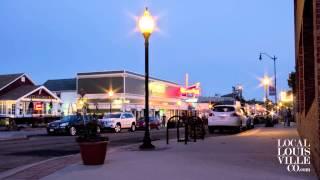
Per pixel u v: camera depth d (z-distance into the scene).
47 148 22.72
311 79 16.12
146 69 18.98
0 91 59.31
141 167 12.81
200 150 17.58
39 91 61.28
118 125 42.72
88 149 13.43
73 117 38.62
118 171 12.18
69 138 32.03
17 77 62.53
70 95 69.69
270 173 11.39
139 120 47.41
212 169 12.19
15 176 12.30
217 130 37.34
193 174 11.40
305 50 16.22
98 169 12.66
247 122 38.00
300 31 18.16
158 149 18.33
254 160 14.06
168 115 79.38
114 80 64.81
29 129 49.56
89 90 65.88
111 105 64.50
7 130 46.28
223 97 114.50
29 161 17.20
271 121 46.75
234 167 12.52
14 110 58.06
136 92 67.69
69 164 14.43
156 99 74.50
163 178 10.90
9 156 18.95
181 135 33.75
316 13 10.22
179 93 84.94
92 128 13.71
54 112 62.84
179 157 15.15
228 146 19.25
